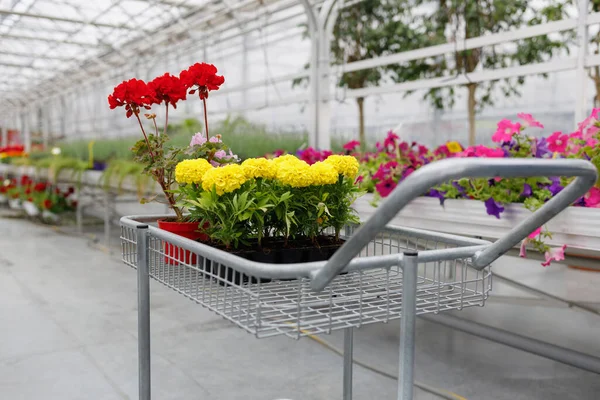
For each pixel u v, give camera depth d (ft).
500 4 13.10
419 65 14.60
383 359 7.66
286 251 3.90
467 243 3.57
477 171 2.22
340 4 12.21
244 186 3.79
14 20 20.36
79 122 30.07
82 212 25.67
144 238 4.09
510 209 5.83
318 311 3.03
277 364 7.50
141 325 4.17
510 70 8.91
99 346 8.16
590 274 11.40
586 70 7.83
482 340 8.45
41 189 23.70
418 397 6.45
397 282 3.70
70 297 11.05
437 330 8.94
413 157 7.85
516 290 10.98
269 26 15.49
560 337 8.43
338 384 6.83
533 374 7.14
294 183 3.75
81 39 22.52
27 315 9.75
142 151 4.81
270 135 13.64
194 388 6.68
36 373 7.11
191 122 17.04
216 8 16.26
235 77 16.92
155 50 21.06
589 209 5.08
